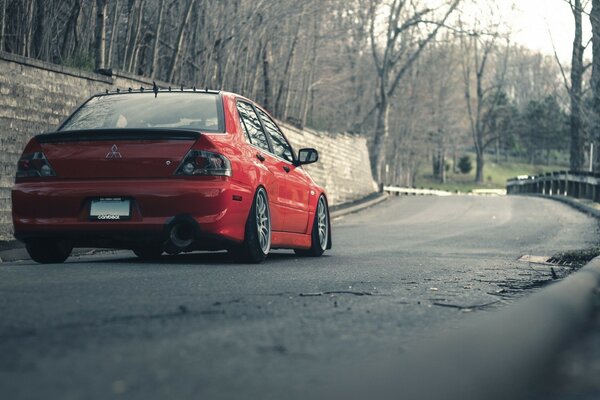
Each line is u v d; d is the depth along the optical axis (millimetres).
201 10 21891
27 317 3232
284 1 25984
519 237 13484
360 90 60062
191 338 2768
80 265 6645
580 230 15609
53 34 16266
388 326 3305
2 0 12734
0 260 8359
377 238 13453
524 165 128625
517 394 2260
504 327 2566
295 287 5000
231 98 7711
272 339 2812
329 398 1522
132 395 1780
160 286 4785
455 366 1883
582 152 34906
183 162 6754
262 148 8008
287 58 30453
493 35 40469
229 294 4434
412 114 74000
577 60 30281
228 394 1814
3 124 10852
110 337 2752
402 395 1537
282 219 8102
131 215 6719
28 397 1732
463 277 6191
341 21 39625
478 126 93938
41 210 6863
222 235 6816
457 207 27828
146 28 19312
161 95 7648
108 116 7383
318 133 28688
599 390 2643
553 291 3805
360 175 35844
